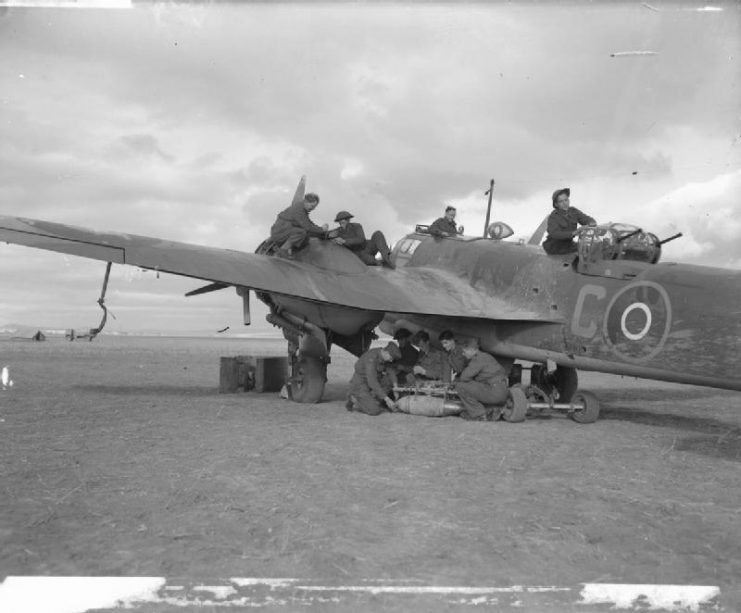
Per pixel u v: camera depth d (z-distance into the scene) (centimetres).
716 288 759
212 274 870
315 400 1029
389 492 488
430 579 329
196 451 624
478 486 514
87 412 880
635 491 508
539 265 990
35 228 852
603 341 866
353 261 1047
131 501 448
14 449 620
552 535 396
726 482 545
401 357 1038
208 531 390
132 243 883
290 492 481
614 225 899
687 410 1105
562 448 691
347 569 339
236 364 1174
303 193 1102
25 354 2284
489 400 879
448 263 1161
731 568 349
